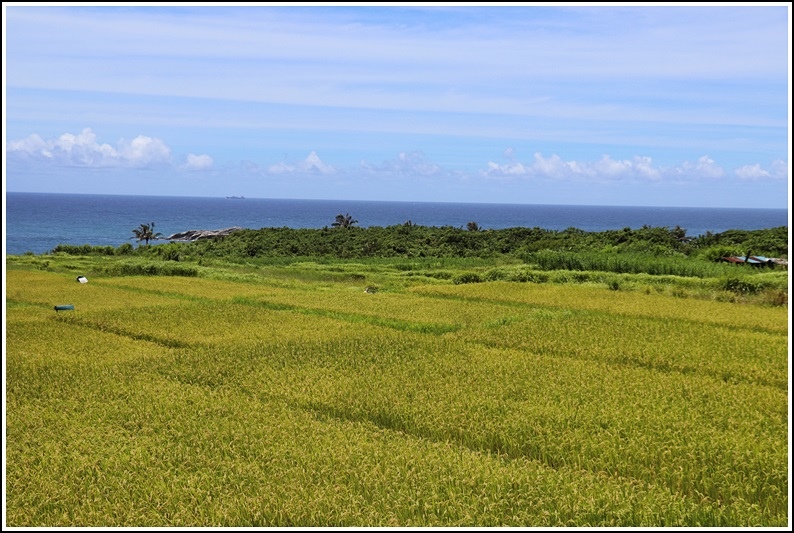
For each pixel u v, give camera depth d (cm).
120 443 1303
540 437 1278
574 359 1973
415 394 1591
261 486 1091
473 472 1118
